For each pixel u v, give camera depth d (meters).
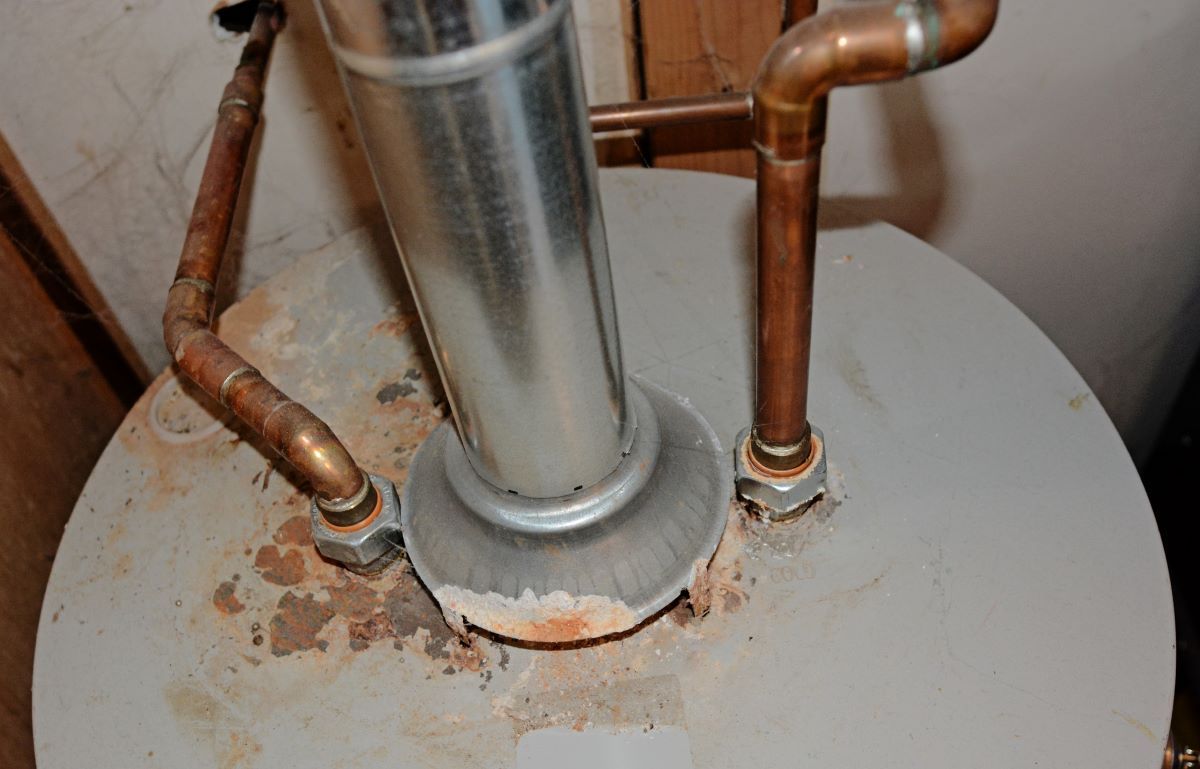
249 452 0.71
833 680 0.55
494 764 0.54
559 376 0.48
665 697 0.56
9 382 0.87
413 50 0.35
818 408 0.67
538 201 0.40
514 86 0.37
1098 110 0.98
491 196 0.39
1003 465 0.63
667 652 0.57
